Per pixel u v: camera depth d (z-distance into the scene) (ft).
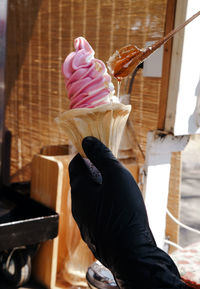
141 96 6.01
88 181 2.64
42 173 6.28
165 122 5.18
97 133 2.72
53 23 7.18
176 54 4.91
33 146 8.15
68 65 2.97
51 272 6.07
